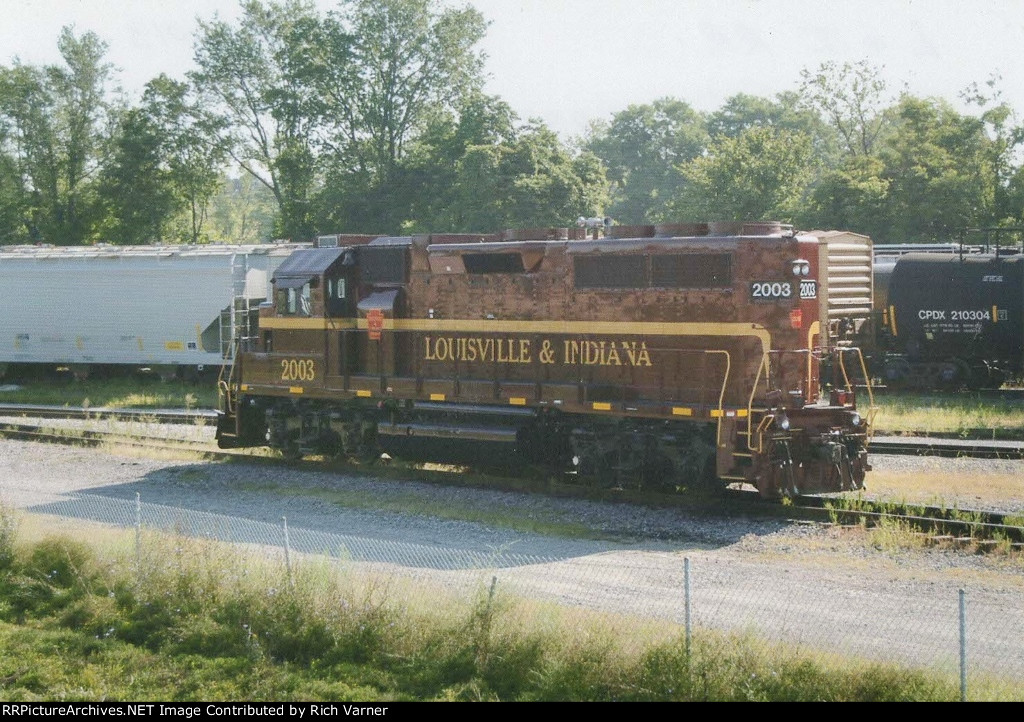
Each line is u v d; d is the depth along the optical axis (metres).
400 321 22.88
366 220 63.75
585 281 20.22
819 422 18.67
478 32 64.56
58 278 44.50
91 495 21.36
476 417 21.83
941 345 34.34
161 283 42.47
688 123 109.62
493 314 21.53
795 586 14.38
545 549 16.72
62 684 11.90
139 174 69.75
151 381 44.22
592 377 20.25
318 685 11.61
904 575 14.88
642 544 17.00
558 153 56.38
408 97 64.94
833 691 10.55
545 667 11.45
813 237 19.08
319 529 18.58
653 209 102.31
